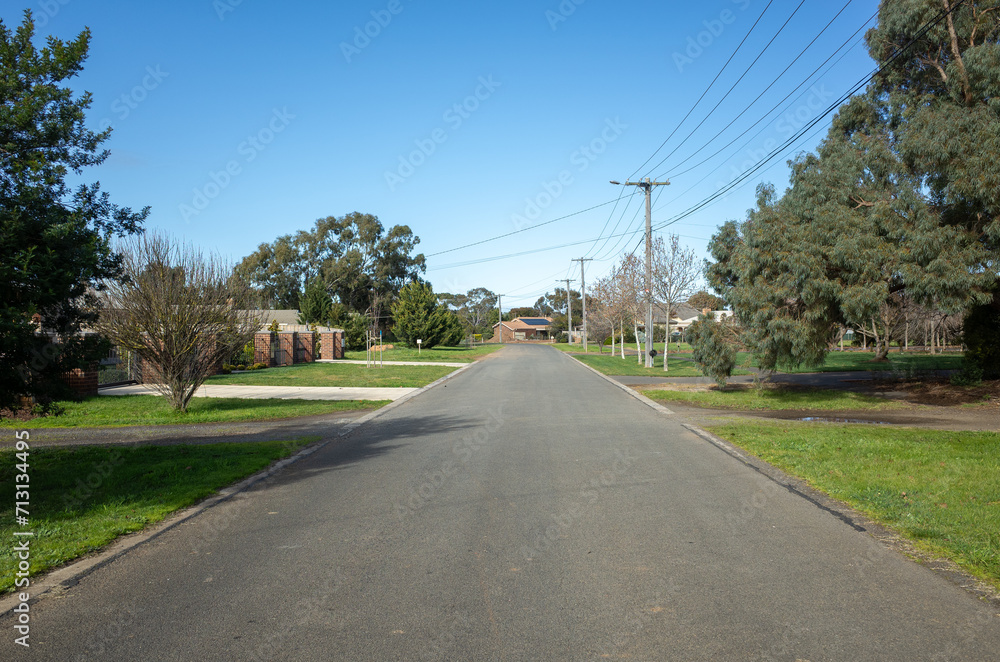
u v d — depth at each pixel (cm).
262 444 1064
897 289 1703
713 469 840
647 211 3041
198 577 472
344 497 710
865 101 2120
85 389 1858
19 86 680
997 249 1446
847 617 391
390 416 1498
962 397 1664
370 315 7425
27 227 623
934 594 424
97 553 529
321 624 390
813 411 1548
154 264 1482
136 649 360
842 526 579
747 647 355
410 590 441
